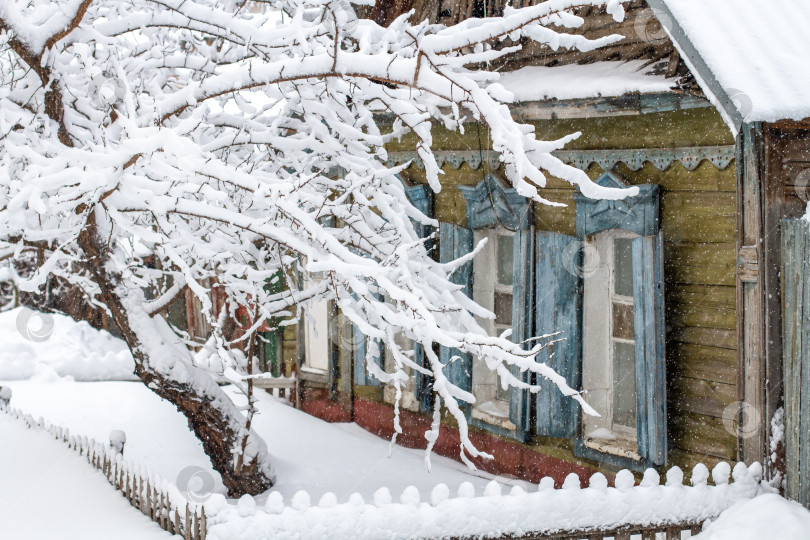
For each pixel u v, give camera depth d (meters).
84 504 6.58
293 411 12.47
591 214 7.64
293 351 12.98
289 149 7.25
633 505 5.55
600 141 7.68
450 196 9.64
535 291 8.29
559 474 8.10
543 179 5.39
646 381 7.01
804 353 5.63
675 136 6.94
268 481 8.01
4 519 6.27
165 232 6.16
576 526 5.45
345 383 11.53
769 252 5.80
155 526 5.98
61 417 12.27
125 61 7.36
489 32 5.49
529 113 7.83
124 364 15.75
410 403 10.22
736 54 5.91
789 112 5.53
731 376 6.56
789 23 6.36
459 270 9.22
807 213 5.70
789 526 5.27
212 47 7.48
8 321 16.80
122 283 7.25
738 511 5.55
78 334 16.75
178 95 6.30
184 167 5.32
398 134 7.55
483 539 5.31
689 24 6.09
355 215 7.04
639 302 7.06
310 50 6.14
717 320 6.66
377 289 7.03
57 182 5.33
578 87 7.25
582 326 7.85
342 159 7.17
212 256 6.56
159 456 9.84
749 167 5.81
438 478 8.66
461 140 9.38
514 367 8.41
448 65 5.88
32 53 6.44
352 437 10.71
